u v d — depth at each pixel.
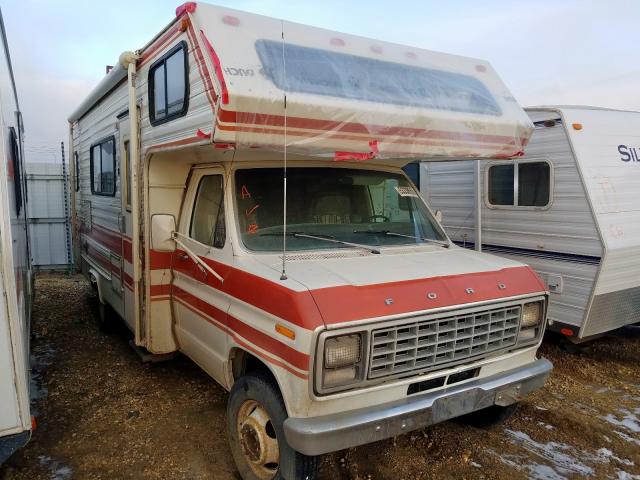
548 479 3.65
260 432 3.26
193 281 4.16
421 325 3.10
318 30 3.73
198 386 5.18
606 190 5.60
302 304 2.85
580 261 5.59
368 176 4.45
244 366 3.61
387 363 2.98
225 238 3.76
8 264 2.73
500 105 4.24
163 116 4.01
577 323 5.67
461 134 3.88
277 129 3.15
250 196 3.88
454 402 3.21
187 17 3.43
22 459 3.88
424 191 7.80
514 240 6.36
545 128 5.88
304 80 3.30
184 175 4.60
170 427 4.35
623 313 5.93
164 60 3.94
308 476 3.00
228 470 3.74
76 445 4.08
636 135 6.17
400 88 3.73
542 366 3.71
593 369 5.74
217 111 2.99
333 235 4.01
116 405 4.77
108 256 6.33
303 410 2.84
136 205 4.71
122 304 5.70
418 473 3.70
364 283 3.10
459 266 3.64
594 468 3.79
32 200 11.88
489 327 3.40
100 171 6.70
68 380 5.36
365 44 3.89
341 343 2.86
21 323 3.04
